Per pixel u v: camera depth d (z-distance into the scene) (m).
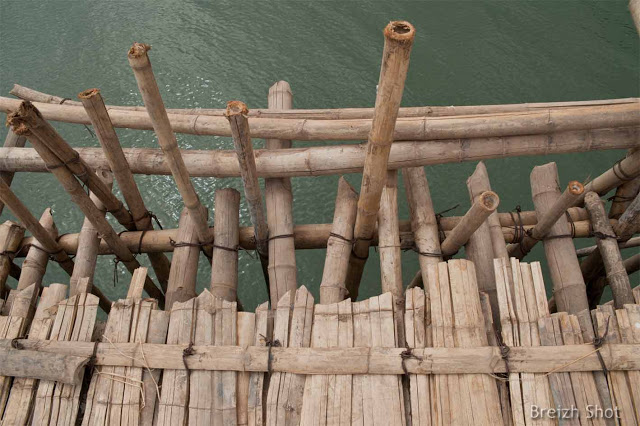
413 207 6.73
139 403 4.98
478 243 6.33
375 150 4.89
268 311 5.31
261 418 4.88
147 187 11.81
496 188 11.22
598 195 7.34
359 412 4.78
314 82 13.08
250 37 14.30
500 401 4.77
